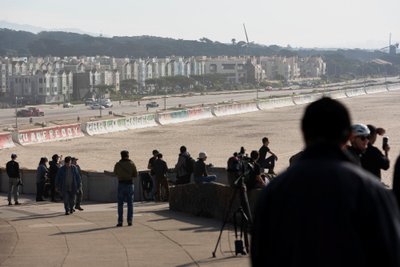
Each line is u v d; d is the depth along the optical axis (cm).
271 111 15538
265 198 497
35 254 1623
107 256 1596
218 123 12100
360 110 15238
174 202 2523
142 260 1539
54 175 3250
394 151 6719
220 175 3403
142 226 2122
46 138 8888
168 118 12100
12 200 3350
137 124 11150
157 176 3086
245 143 8694
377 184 477
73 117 15875
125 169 2133
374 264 464
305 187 482
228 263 1484
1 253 1641
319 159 497
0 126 12281
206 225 2105
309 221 473
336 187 475
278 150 7656
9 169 3095
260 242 493
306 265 470
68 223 2227
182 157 3027
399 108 15700
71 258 1571
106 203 3175
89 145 8512
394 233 462
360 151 1062
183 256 1580
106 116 14350
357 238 465
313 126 509
